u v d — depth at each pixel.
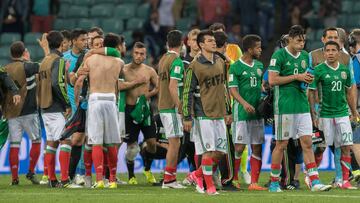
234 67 29.31
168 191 28.41
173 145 29.70
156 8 56.47
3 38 56.53
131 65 32.06
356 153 30.64
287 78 27.62
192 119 27.28
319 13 56.06
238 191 28.58
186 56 31.08
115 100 29.56
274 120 28.30
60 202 24.84
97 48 29.80
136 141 32.34
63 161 30.47
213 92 26.98
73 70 31.41
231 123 29.70
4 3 56.69
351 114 30.55
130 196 26.36
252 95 29.36
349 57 30.20
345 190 28.75
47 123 31.05
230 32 54.69
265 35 55.62
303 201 24.86
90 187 30.16
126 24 57.75
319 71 29.34
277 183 28.53
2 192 28.28
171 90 28.91
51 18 58.03
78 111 30.05
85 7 59.00
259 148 29.64
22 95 32.22
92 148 29.77
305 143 28.06
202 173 28.16
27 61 32.44
